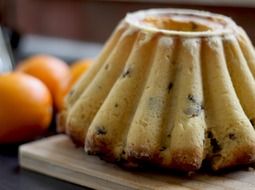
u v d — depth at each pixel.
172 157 0.49
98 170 0.52
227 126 0.50
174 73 0.51
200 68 0.52
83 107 0.54
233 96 0.51
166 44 0.51
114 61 0.54
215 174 0.51
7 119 0.58
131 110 0.51
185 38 0.52
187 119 0.49
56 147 0.57
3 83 0.59
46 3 1.18
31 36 1.20
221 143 0.50
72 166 0.53
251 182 0.50
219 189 0.49
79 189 0.53
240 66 0.53
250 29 0.93
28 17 1.22
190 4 0.98
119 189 0.51
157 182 0.50
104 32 1.12
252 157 0.50
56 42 1.15
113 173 0.51
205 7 0.96
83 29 1.15
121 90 0.52
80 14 1.14
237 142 0.50
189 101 0.50
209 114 0.51
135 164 0.51
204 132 0.50
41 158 0.55
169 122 0.50
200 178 0.50
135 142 0.49
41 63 0.66
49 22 1.20
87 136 0.52
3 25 1.07
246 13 0.93
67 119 0.55
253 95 0.52
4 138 0.59
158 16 0.57
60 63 0.68
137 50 0.52
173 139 0.49
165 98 0.51
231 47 0.53
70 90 0.59
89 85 0.55
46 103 0.60
